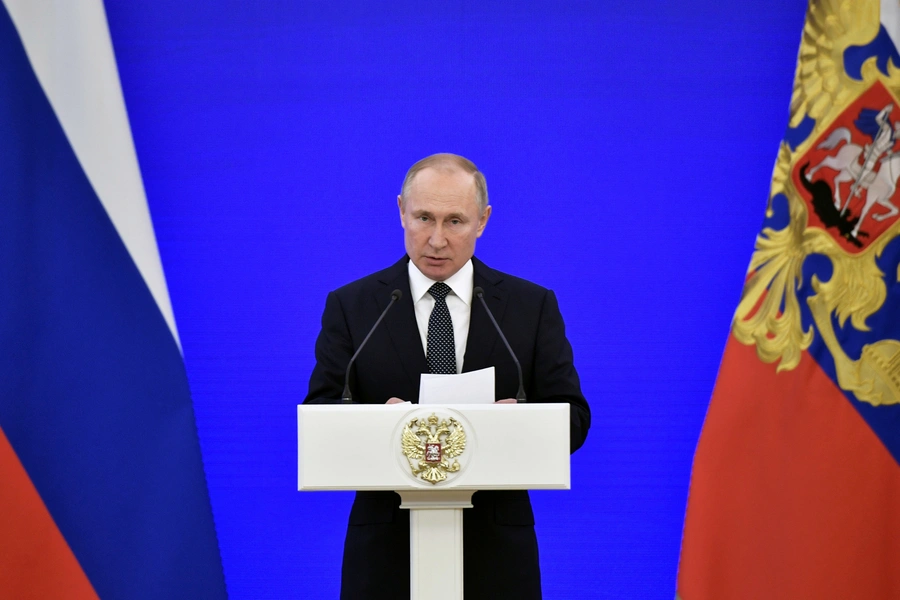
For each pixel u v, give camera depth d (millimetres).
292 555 13883
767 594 12156
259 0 14172
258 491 13930
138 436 12297
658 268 14008
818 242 12445
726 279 13961
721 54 14047
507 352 9664
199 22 14156
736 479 12406
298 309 14078
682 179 14031
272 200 14133
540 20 14148
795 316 12477
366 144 14141
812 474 12188
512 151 14094
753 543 12266
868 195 12359
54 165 11992
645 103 14070
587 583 13836
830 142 12484
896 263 12281
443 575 7738
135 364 12367
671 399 13914
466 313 9852
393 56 14172
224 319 14047
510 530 9258
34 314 11617
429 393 7938
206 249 14086
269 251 14109
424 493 7766
